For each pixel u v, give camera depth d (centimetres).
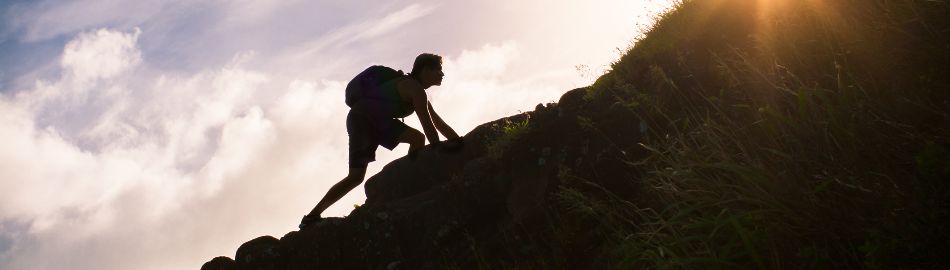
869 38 345
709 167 331
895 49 320
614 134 499
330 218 642
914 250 230
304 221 633
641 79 541
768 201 281
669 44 550
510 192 567
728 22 500
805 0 411
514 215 546
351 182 598
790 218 278
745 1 496
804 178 281
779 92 360
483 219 580
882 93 305
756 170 294
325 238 624
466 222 581
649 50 577
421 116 550
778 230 276
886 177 257
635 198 442
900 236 237
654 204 399
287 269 625
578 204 462
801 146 290
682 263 294
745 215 285
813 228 271
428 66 565
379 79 572
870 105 293
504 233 527
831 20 379
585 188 482
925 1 325
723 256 287
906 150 265
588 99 570
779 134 320
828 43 359
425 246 587
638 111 491
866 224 253
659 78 502
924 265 228
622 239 394
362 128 572
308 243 627
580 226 465
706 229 316
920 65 307
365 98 573
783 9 441
